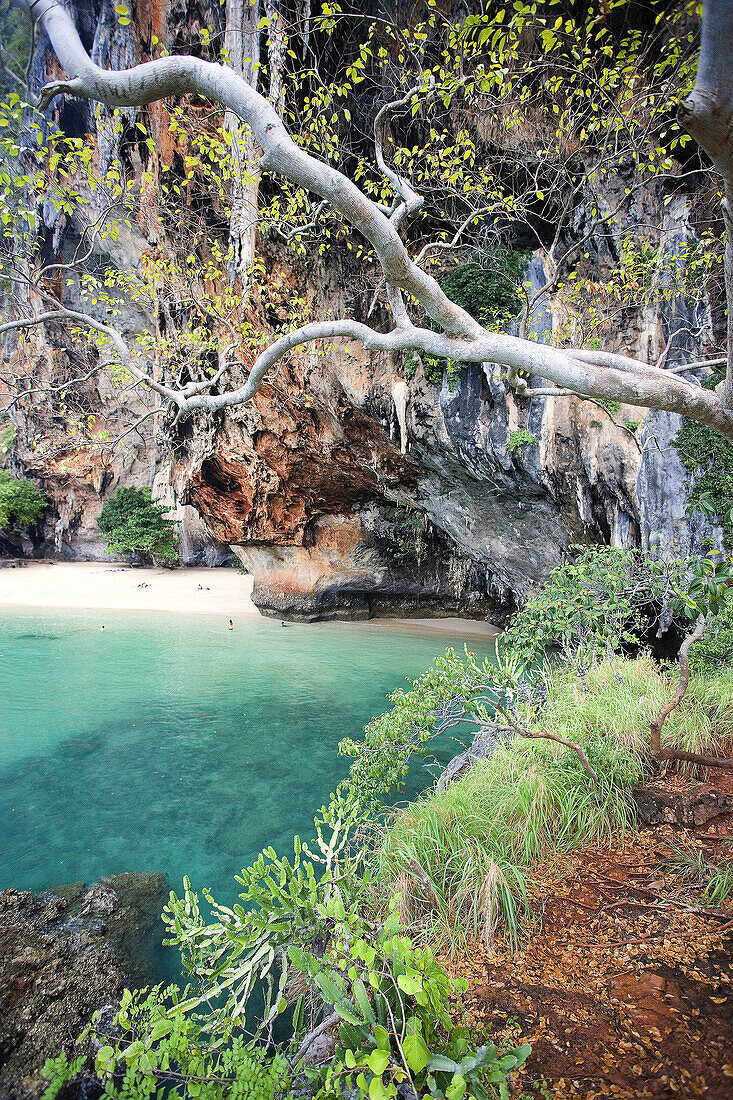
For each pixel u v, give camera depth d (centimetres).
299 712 1095
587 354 348
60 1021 389
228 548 3316
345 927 230
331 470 1638
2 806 730
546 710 567
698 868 347
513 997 272
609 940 304
